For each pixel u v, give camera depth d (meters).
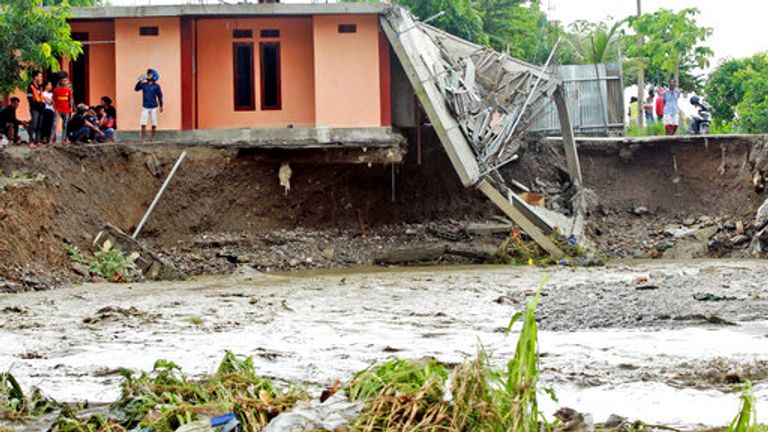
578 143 33.44
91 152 25.16
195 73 28.05
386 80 27.22
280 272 25.06
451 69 26.97
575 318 12.66
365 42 27.23
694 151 31.89
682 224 30.58
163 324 12.96
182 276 22.98
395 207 29.50
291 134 27.33
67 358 9.80
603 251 28.75
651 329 11.47
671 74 50.97
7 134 24.56
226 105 28.23
